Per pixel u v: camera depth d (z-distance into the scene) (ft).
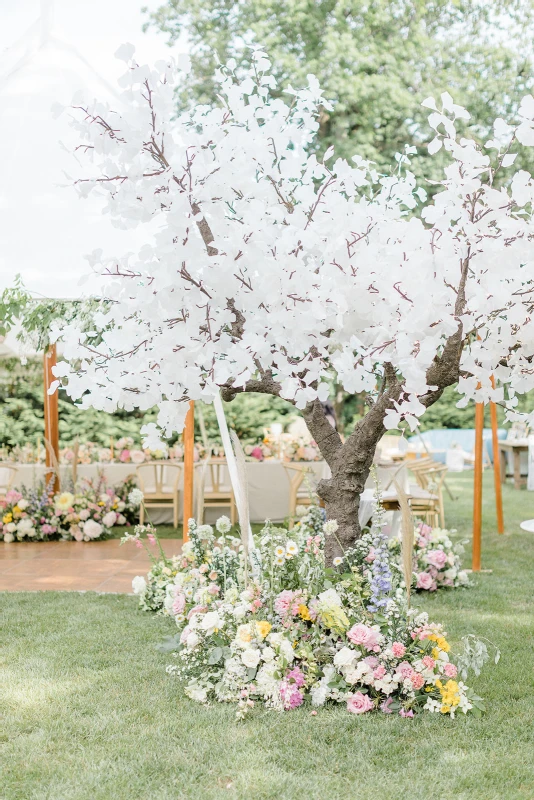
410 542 11.78
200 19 44.42
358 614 11.95
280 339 8.63
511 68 44.45
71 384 9.75
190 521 16.21
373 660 11.35
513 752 9.88
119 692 11.82
